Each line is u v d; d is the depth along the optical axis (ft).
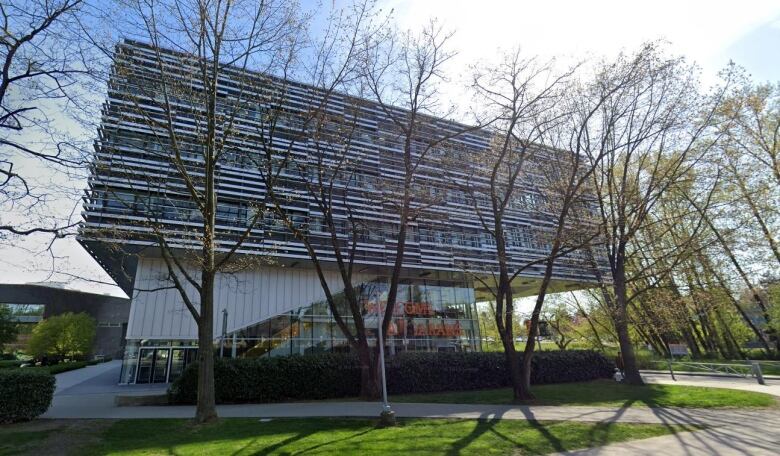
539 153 63.57
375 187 75.92
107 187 45.68
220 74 52.60
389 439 29.43
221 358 54.65
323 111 53.78
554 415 39.34
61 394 62.95
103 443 30.22
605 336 130.41
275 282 90.12
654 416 38.86
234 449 27.07
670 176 63.21
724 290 88.07
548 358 71.36
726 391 54.19
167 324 80.23
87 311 219.41
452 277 107.65
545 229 78.74
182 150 54.34
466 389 62.44
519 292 147.23
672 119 57.67
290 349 87.35
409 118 60.64
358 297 97.25
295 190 81.41
